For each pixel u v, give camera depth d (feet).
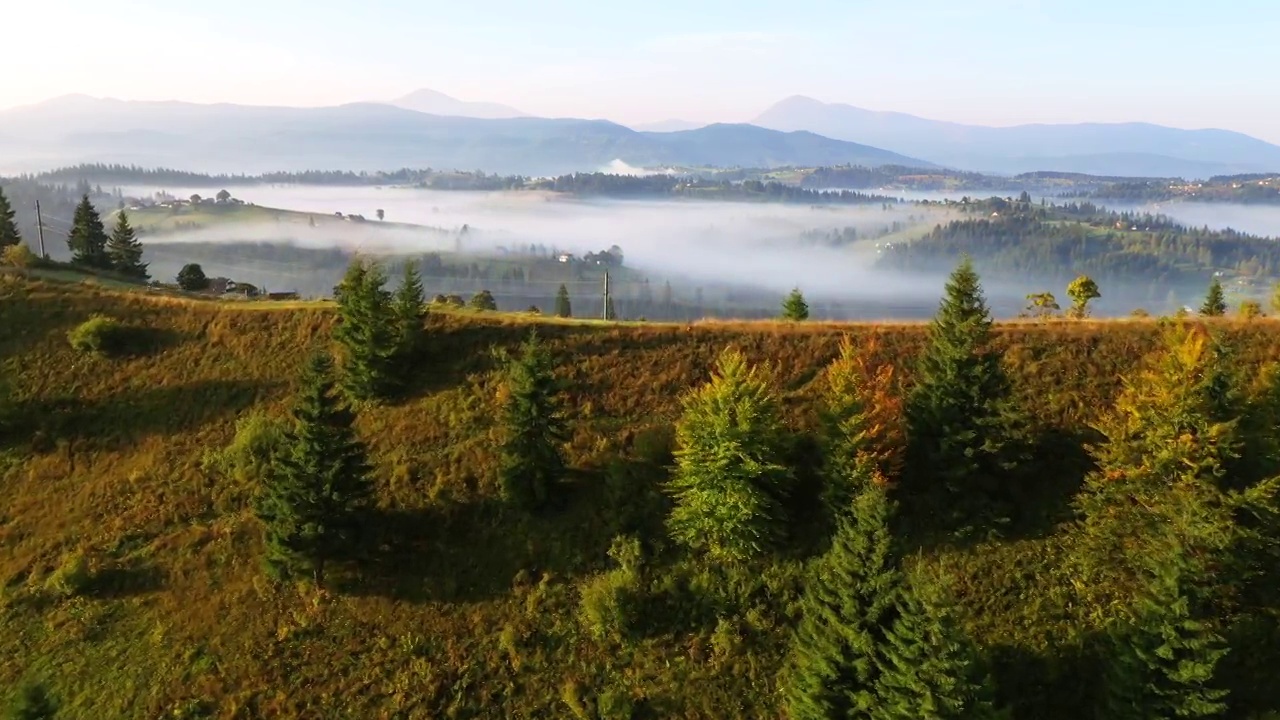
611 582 112.57
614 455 134.92
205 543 126.93
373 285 151.84
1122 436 109.60
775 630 109.40
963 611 107.34
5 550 129.59
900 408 122.52
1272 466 99.45
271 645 110.63
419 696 104.01
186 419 154.20
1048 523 116.78
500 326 167.02
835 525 114.42
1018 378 140.67
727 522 114.11
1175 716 85.61
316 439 113.60
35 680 107.14
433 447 140.77
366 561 119.65
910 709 82.64
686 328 164.96
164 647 111.24
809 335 159.12
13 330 176.96
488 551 122.52
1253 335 144.36
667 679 105.19
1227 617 99.19
